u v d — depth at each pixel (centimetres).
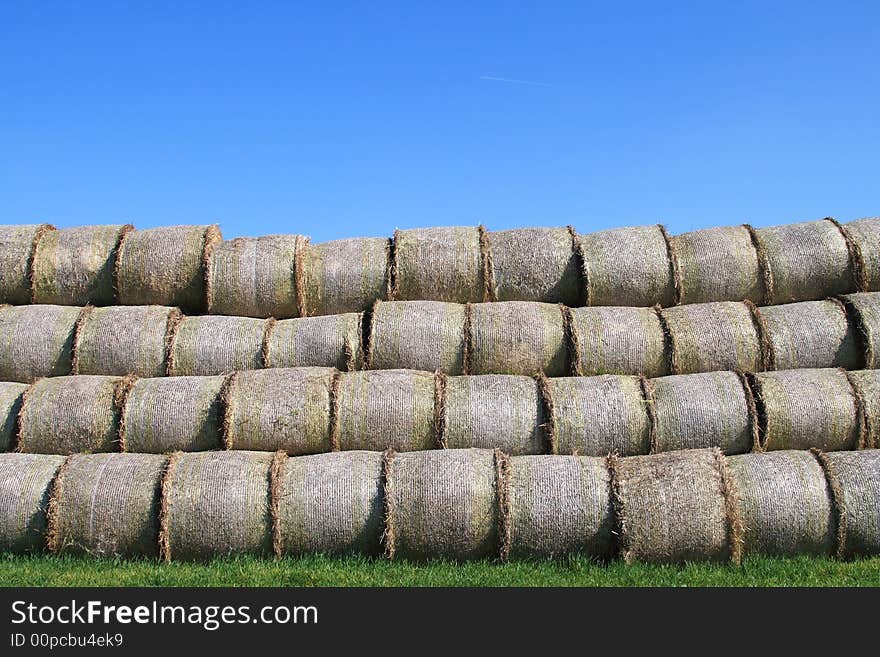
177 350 1281
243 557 1008
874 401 1135
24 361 1297
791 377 1165
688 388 1154
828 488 997
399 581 902
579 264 1360
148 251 1390
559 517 986
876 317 1245
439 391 1159
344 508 1012
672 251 1356
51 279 1398
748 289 1348
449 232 1399
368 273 1371
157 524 1019
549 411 1138
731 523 966
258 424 1141
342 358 1263
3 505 1034
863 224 1371
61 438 1170
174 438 1158
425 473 1015
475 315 1284
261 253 1380
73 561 1006
